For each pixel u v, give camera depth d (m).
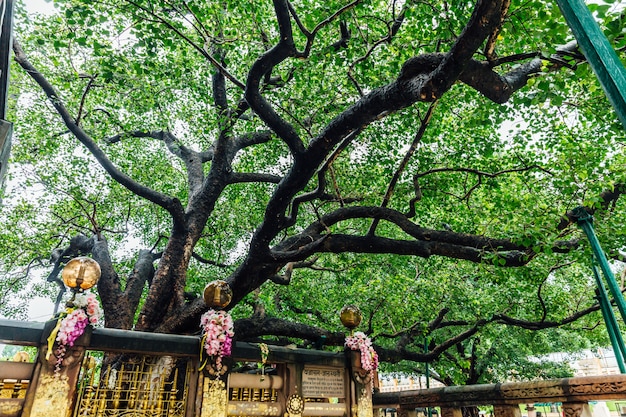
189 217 9.30
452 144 8.99
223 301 5.13
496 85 4.76
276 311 11.16
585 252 6.65
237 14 7.88
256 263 7.28
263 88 8.05
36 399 3.80
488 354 14.14
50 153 10.28
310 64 7.41
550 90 4.67
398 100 5.19
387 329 10.52
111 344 4.33
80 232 10.66
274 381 5.32
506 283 9.60
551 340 14.78
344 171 10.11
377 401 7.33
